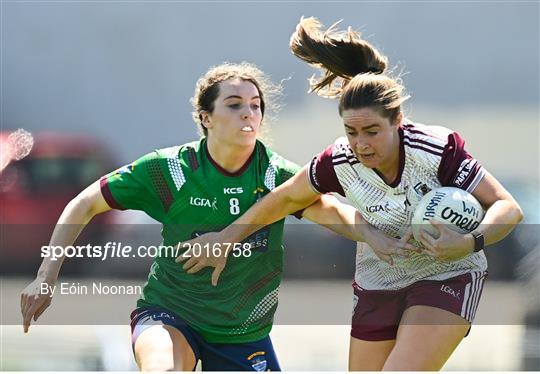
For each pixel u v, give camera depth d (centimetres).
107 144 6412
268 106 1809
